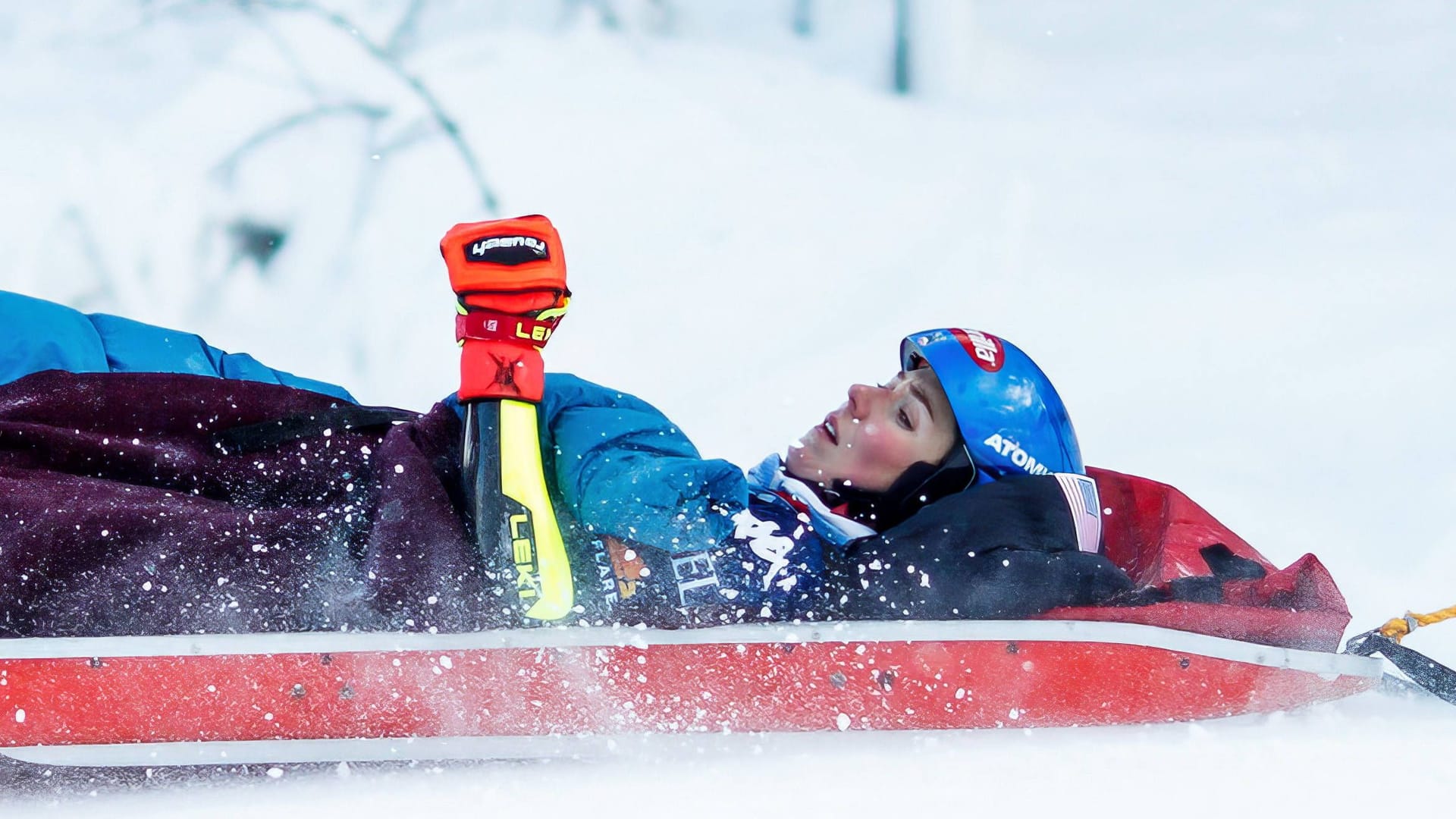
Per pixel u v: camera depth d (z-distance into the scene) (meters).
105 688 9.34
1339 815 8.51
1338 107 30.45
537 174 26.67
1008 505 10.84
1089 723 10.48
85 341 13.04
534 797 9.04
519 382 9.84
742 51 31.80
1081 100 31.25
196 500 10.54
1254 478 16.84
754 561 10.31
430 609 9.66
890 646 10.08
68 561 9.57
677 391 19.86
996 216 25.80
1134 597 10.58
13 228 23.69
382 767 9.83
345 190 25.56
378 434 11.71
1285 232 24.98
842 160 28.02
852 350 21.28
